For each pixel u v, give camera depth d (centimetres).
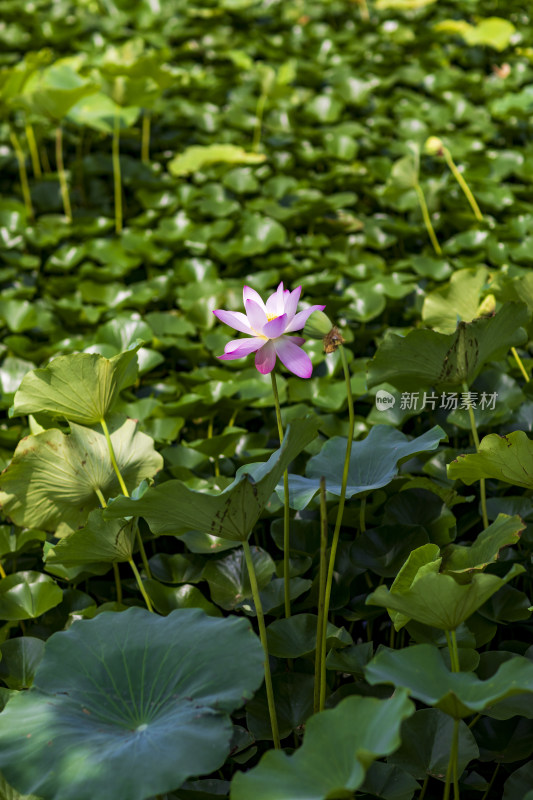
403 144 675
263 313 355
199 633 341
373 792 346
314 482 378
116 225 623
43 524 378
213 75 823
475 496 412
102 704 335
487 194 582
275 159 668
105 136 733
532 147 692
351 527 409
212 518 341
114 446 379
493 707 356
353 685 365
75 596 392
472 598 333
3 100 638
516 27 921
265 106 745
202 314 497
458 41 898
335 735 321
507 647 377
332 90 790
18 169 704
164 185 628
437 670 330
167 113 743
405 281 509
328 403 439
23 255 571
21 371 463
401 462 379
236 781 318
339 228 580
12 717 334
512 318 379
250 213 585
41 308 517
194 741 324
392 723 314
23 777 324
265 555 393
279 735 361
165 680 336
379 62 816
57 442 370
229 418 452
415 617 338
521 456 362
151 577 396
